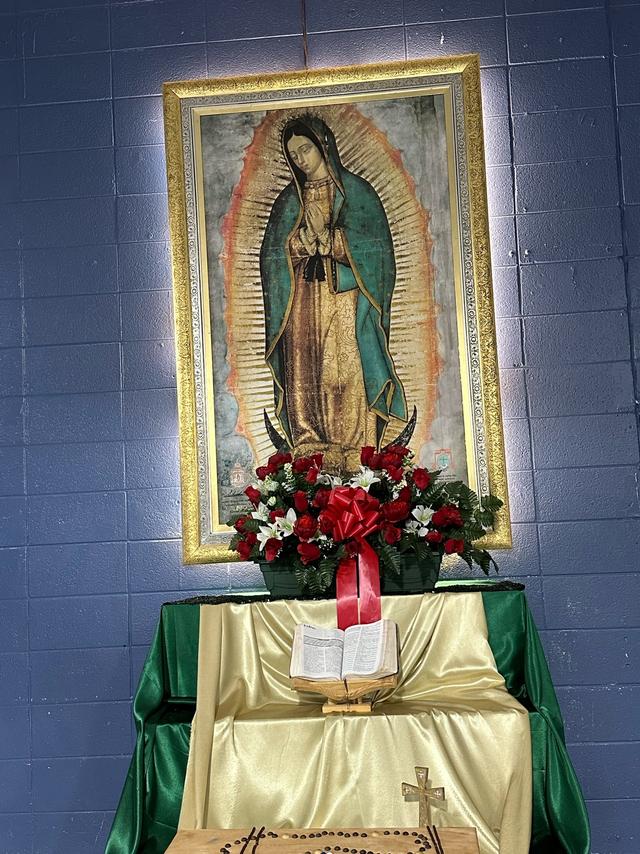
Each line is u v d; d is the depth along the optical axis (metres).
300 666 2.52
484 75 3.50
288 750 2.51
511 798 2.43
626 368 3.34
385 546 2.74
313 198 3.46
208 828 2.44
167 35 3.60
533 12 3.51
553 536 3.29
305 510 2.84
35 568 3.42
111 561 3.40
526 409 3.35
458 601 2.75
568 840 2.52
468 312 3.36
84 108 3.60
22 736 3.36
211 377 3.42
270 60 3.56
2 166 3.60
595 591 3.26
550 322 3.38
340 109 3.48
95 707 3.35
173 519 3.41
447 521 2.78
